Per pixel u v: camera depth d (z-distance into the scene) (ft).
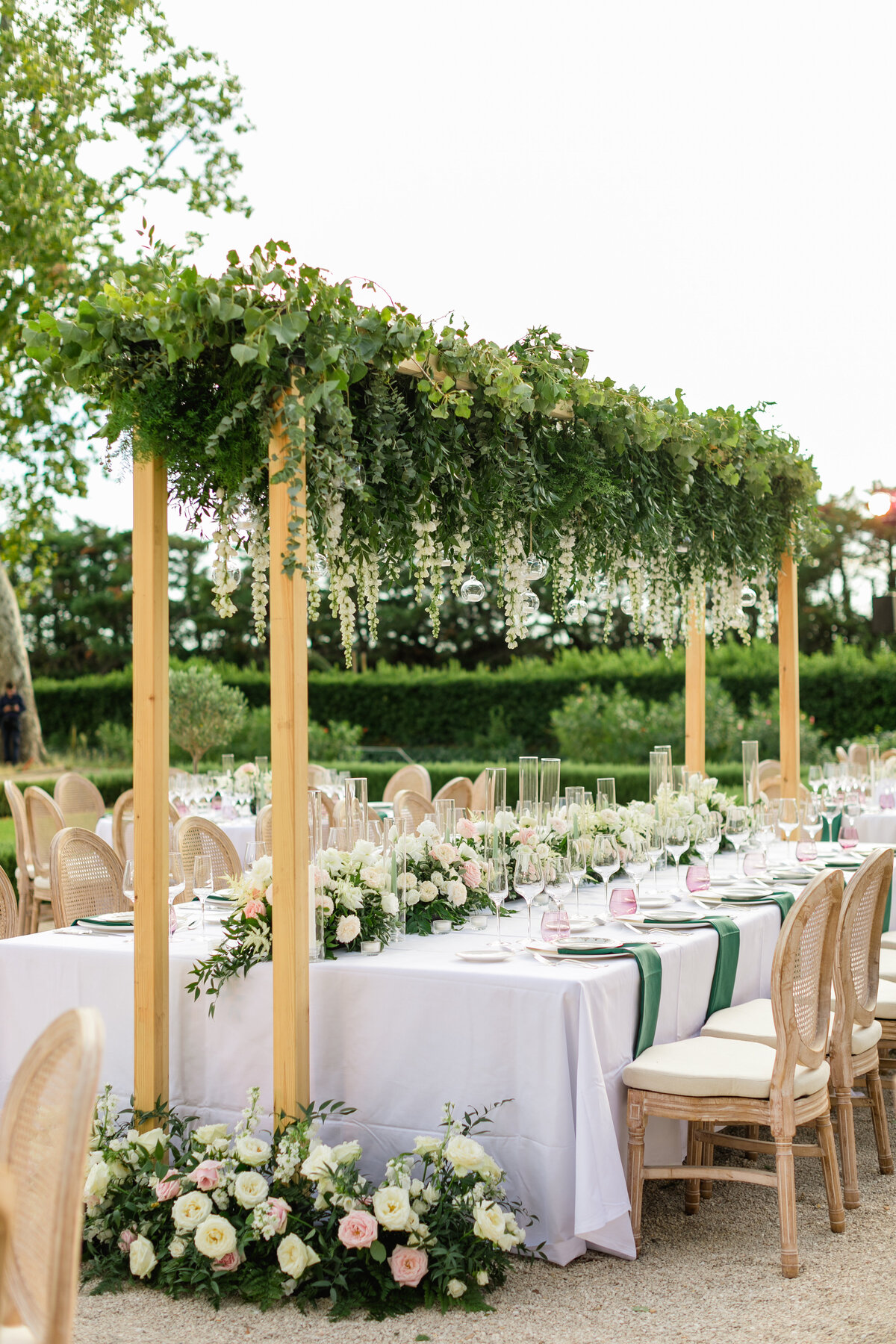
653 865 15.16
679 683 56.29
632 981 11.24
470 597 15.14
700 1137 11.91
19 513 50.75
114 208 45.42
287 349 10.73
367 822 12.89
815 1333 9.20
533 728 60.18
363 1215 10.01
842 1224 11.32
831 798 21.22
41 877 23.30
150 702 11.65
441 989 10.88
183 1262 10.34
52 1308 5.21
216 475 11.90
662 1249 10.92
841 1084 12.00
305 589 11.05
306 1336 9.37
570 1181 10.44
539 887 12.47
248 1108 11.20
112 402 11.43
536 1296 9.95
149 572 11.69
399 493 12.71
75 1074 5.33
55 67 42.45
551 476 14.62
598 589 18.11
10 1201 4.44
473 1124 10.72
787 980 10.36
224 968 11.50
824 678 52.65
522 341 14.34
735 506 18.78
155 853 11.61
